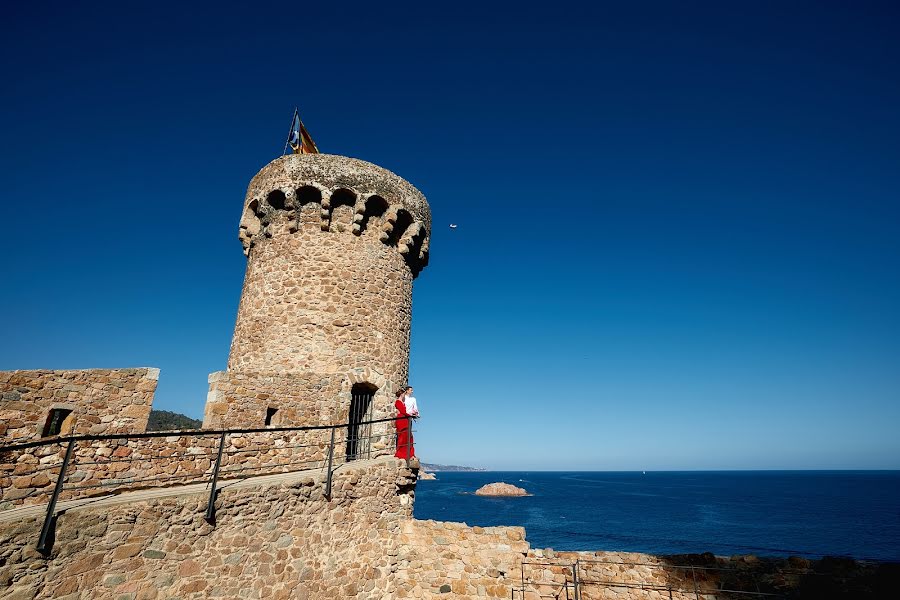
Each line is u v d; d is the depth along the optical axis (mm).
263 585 8125
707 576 10078
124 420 9430
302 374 12281
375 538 10961
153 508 6988
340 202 15180
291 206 14555
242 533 8023
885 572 9297
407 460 12461
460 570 11180
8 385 8445
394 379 14656
